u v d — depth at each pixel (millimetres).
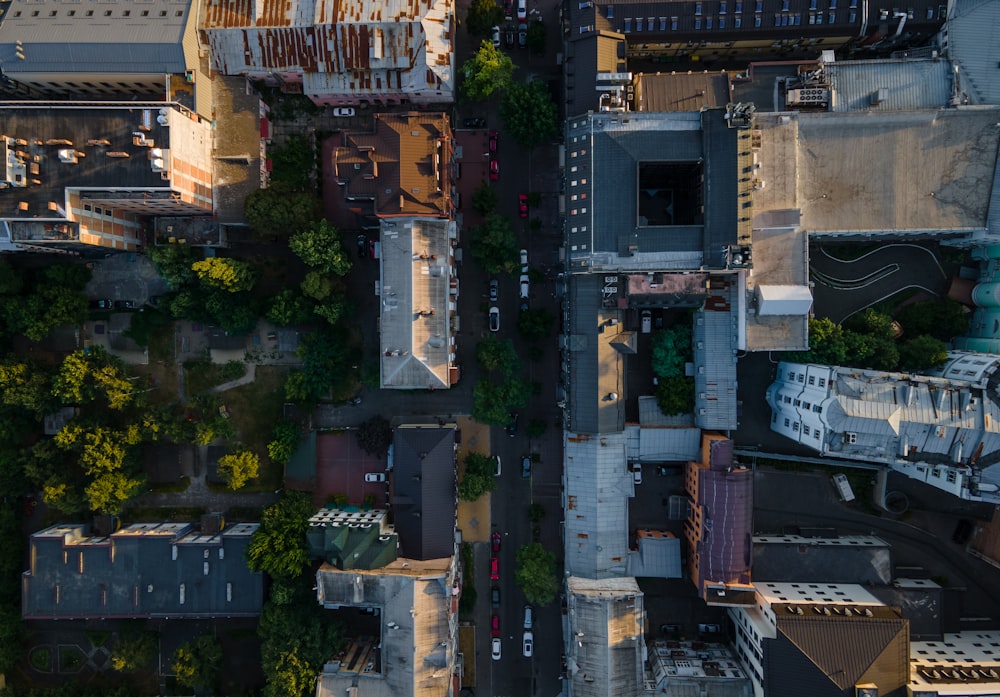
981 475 71875
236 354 92250
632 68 89312
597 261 78188
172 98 80938
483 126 90000
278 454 87188
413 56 81812
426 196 76312
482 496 92812
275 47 82375
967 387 72562
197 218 85875
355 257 90875
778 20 80125
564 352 86938
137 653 87250
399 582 80062
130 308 90938
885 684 71812
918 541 89750
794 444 90562
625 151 77000
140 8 80500
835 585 84688
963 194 79188
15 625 89500
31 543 86625
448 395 92312
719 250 75625
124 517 93312
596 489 85062
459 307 91500
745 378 90812
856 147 79750
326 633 84625
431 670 79625
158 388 92312
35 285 87500
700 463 86688
